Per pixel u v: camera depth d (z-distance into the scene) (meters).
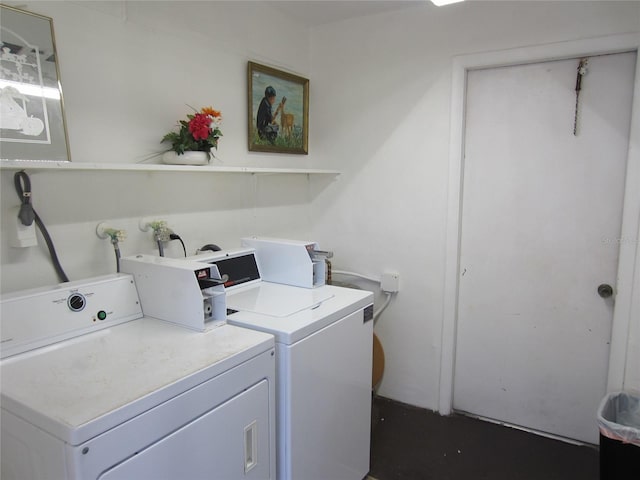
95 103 1.68
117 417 0.98
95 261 1.71
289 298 1.86
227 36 2.24
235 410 1.29
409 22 2.48
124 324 1.55
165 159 1.90
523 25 2.17
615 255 2.15
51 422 0.94
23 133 1.45
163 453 1.08
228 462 1.28
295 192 2.83
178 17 1.98
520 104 2.28
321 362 1.64
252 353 1.34
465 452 2.28
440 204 2.49
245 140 2.42
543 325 2.36
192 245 2.12
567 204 2.23
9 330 1.27
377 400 2.80
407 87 2.52
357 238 2.81
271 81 2.53
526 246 2.35
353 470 1.94
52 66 1.52
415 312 2.65
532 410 2.45
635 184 1.99
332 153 2.84
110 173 1.75
